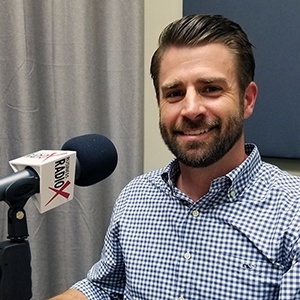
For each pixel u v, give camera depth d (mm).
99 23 1570
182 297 933
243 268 878
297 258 821
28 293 686
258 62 1386
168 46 931
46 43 1518
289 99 1354
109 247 1127
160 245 996
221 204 939
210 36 899
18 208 685
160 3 1606
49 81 1541
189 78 894
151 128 1684
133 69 1587
